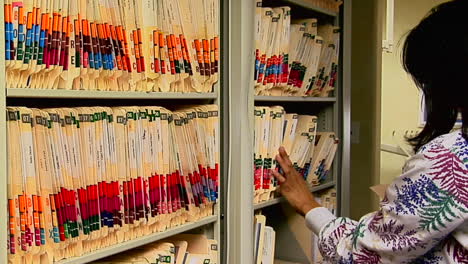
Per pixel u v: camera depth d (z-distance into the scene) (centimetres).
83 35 134
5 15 116
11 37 117
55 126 128
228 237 187
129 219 148
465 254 117
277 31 208
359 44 344
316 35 238
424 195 117
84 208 136
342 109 264
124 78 148
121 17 145
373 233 129
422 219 117
